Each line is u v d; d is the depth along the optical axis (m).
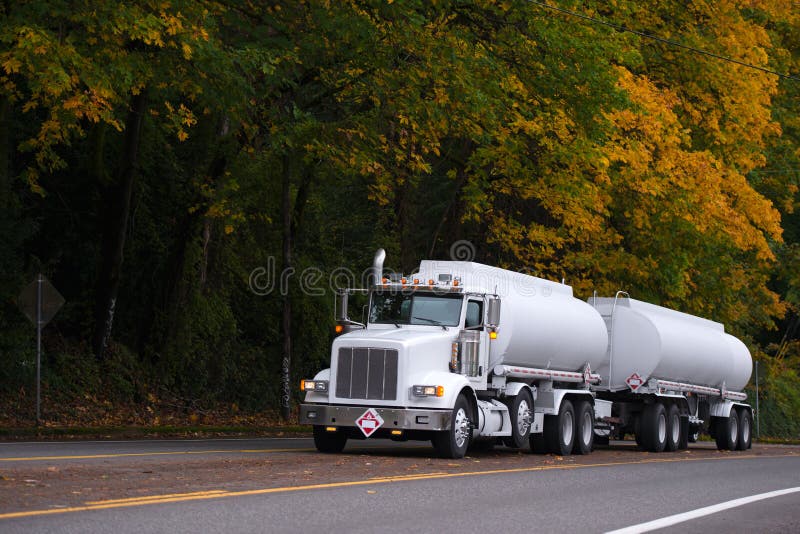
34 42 23.88
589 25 37.88
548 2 36.34
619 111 40.19
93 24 25.36
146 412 38.03
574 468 24.28
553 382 32.12
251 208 45.09
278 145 32.81
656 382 36.62
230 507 13.91
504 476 20.70
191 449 24.97
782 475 24.83
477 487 18.19
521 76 36.56
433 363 25.89
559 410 30.91
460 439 25.52
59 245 39.44
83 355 37.97
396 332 26.25
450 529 12.93
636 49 42.84
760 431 72.94
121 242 37.12
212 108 30.62
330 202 54.09
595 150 38.56
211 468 19.38
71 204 39.56
